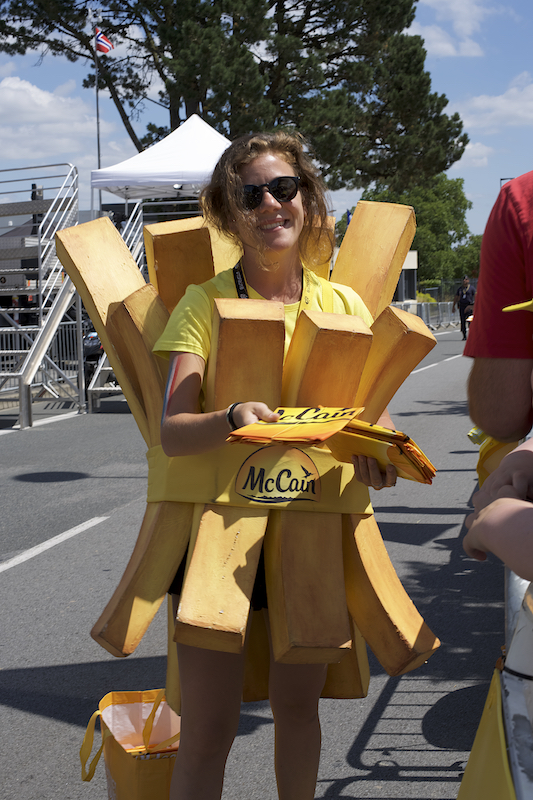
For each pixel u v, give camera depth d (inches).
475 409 58.0
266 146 65.3
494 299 55.1
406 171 1220.5
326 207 69.3
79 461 333.1
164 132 1056.8
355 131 1174.3
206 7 952.3
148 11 987.9
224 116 938.1
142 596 62.6
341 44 1101.1
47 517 241.4
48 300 526.3
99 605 165.9
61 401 552.7
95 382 505.4
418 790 95.4
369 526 65.5
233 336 58.1
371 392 64.4
